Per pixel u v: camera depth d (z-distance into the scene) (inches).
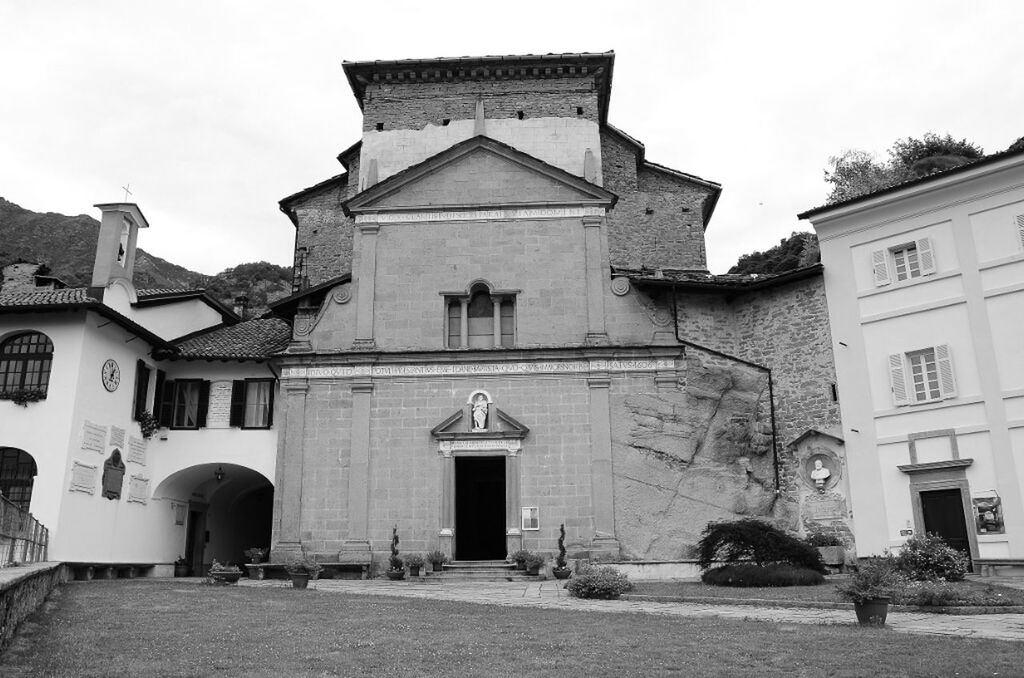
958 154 2096.5
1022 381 864.3
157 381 1100.5
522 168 1085.1
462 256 1060.5
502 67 1275.8
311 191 1373.0
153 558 1072.8
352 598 672.4
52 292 1026.7
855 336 985.5
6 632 405.4
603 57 1258.6
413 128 1273.4
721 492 976.3
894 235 979.3
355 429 998.4
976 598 598.9
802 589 719.1
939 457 903.1
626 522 959.6
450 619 530.9
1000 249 902.4
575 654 403.2
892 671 358.3
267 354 1082.1
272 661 383.9
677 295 1079.0
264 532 1376.7
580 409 998.4
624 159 1336.1
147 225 1123.3
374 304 1047.6
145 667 362.3
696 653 403.2
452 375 1013.2
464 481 1133.1
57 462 910.4
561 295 1043.3
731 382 1016.2
